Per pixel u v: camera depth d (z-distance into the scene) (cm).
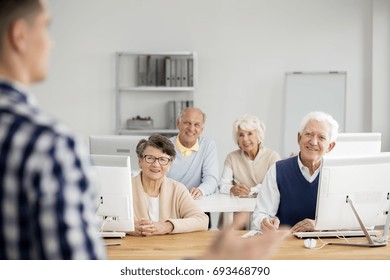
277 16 758
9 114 122
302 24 759
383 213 321
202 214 368
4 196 120
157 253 308
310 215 367
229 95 761
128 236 348
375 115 755
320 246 322
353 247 321
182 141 516
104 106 757
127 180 319
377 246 322
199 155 519
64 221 118
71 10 750
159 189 369
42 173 118
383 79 754
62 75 754
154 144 360
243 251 131
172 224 353
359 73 763
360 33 761
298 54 760
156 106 762
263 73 760
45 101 756
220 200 473
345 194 310
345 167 307
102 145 466
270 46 759
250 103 762
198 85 760
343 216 314
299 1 757
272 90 761
